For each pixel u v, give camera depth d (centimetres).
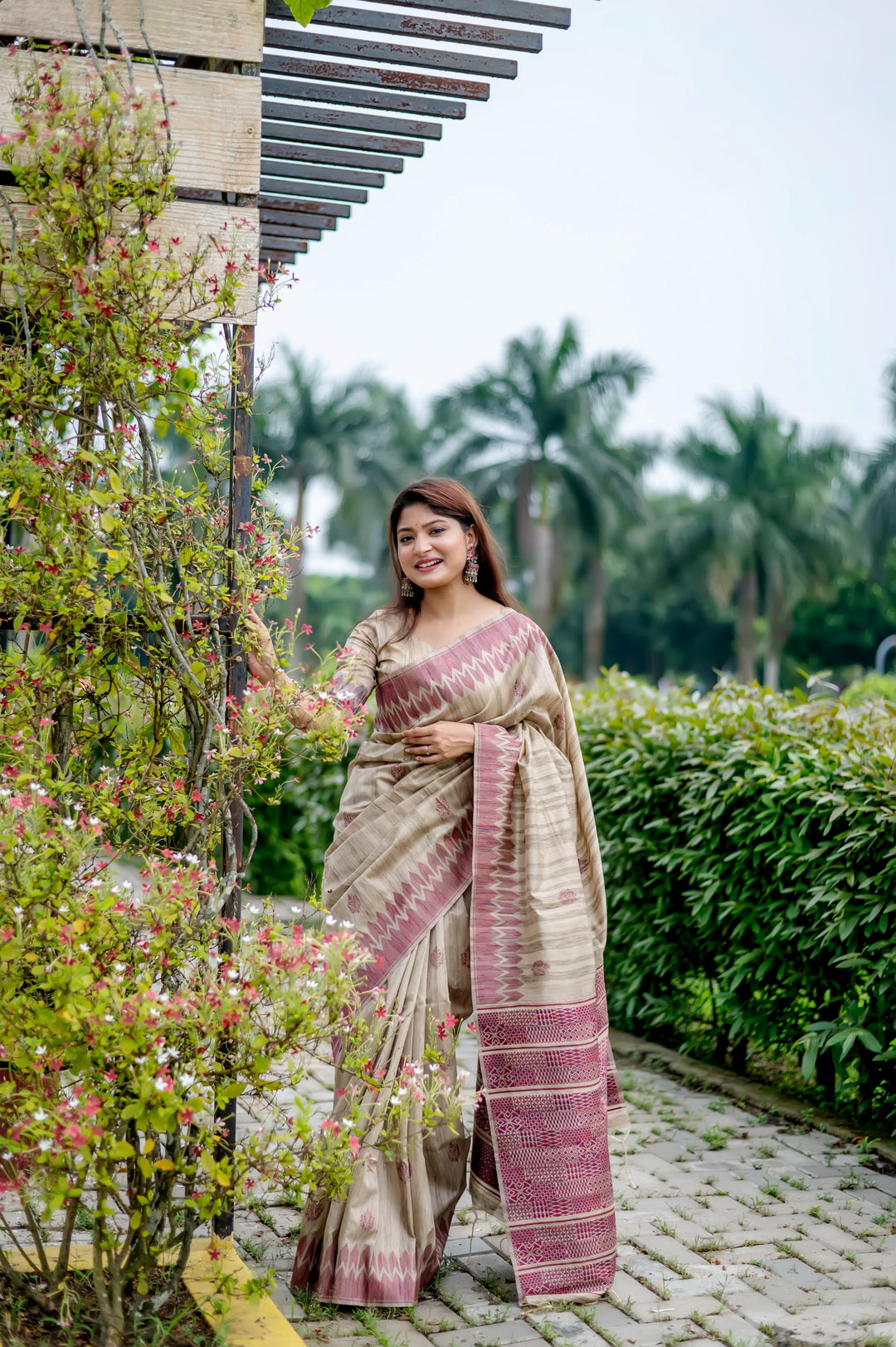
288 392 4109
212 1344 253
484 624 319
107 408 267
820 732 484
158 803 275
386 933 297
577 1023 301
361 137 393
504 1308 290
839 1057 448
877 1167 396
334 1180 248
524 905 304
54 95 250
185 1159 254
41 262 269
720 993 492
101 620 272
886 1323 280
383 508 4128
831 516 4659
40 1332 247
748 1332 277
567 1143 297
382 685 316
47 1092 234
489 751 305
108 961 236
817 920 431
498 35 323
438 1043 287
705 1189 370
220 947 273
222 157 292
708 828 499
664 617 5747
